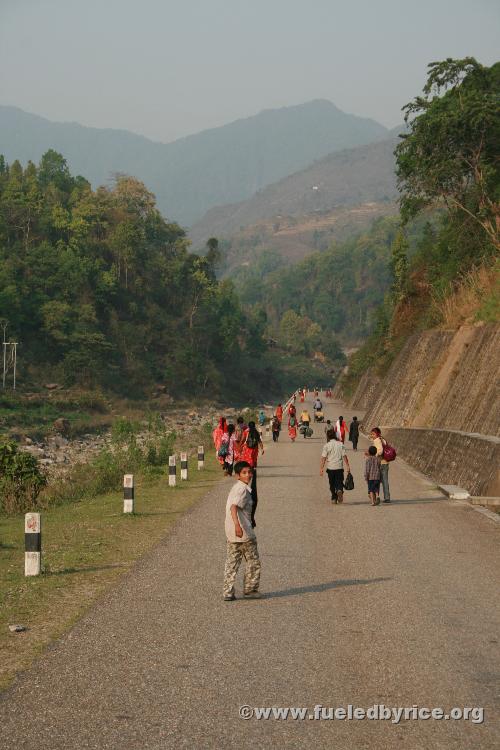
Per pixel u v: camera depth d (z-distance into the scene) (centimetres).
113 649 1332
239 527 1677
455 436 4122
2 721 1027
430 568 1991
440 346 7506
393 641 1366
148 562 2097
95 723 1019
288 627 1460
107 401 19888
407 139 9000
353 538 2438
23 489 3903
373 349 16612
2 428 14075
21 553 2420
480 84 8812
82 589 1803
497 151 8731
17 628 1452
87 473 5150
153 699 1100
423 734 987
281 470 4819
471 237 9094
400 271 13350
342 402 19500
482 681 1164
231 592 1673
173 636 1407
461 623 1479
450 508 3139
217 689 1138
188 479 4484
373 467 3253
